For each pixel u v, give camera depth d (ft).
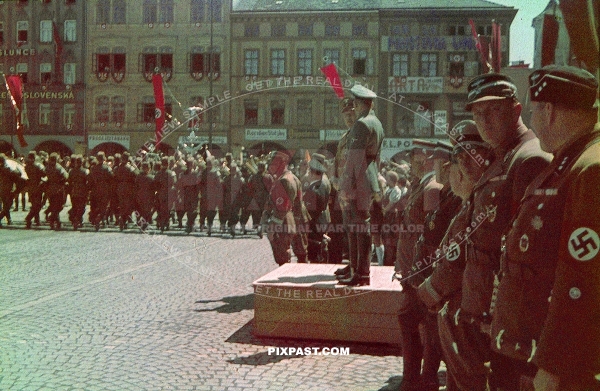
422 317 13.26
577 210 5.63
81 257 35.73
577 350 5.41
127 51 123.44
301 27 116.06
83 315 21.29
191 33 119.24
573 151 6.21
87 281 27.94
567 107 6.11
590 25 13.64
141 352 16.90
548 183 6.54
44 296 24.50
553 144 6.38
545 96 6.22
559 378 5.52
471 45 114.32
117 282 27.63
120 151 127.03
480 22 114.21
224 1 117.19
